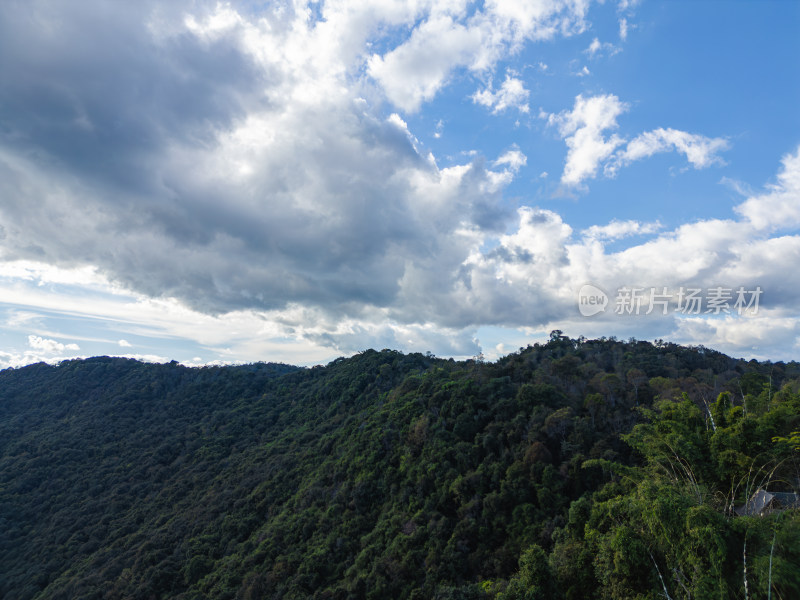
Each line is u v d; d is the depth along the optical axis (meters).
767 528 14.31
